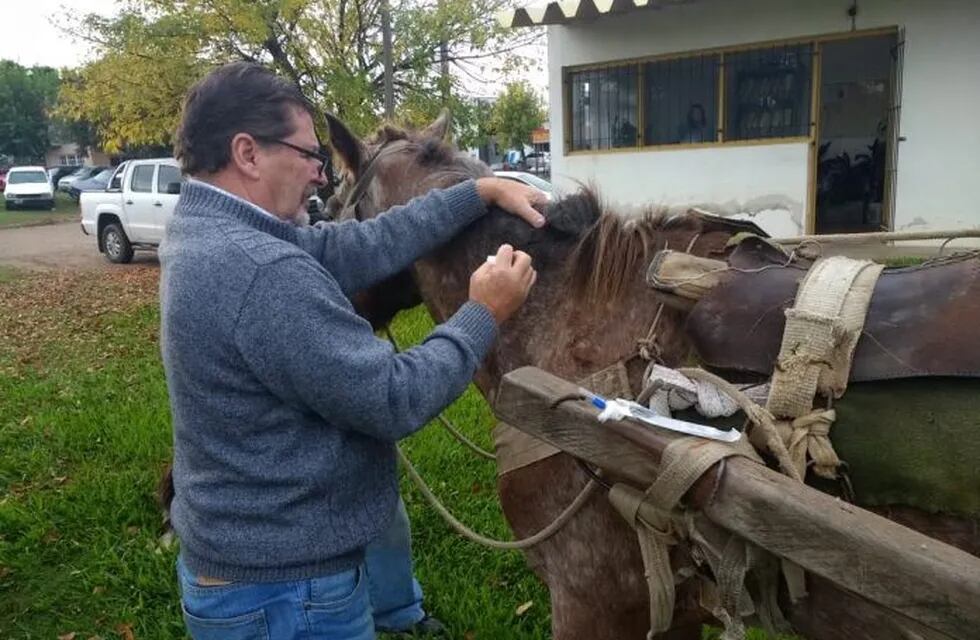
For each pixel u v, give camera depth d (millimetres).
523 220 2170
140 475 4602
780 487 1330
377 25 13773
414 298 2615
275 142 1727
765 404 1569
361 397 1561
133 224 15211
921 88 9508
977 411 1418
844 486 1504
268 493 1654
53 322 9961
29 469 4875
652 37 11000
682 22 10727
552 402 1659
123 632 3330
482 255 2225
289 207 1808
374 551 3037
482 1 14219
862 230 12133
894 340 1506
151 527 4148
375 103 13773
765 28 10211
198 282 1580
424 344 1717
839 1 9727
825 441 1489
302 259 1611
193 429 1661
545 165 27453
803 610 1557
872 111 12836
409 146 2553
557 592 2055
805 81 10164
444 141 2527
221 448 1647
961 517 1423
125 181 15320
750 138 10688
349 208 2646
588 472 1822
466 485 4277
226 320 1559
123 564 3715
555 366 2000
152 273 14109
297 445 1642
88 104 14406
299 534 1666
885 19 9547
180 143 1735
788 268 1737
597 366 1928
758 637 2988
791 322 1559
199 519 1702
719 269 1767
